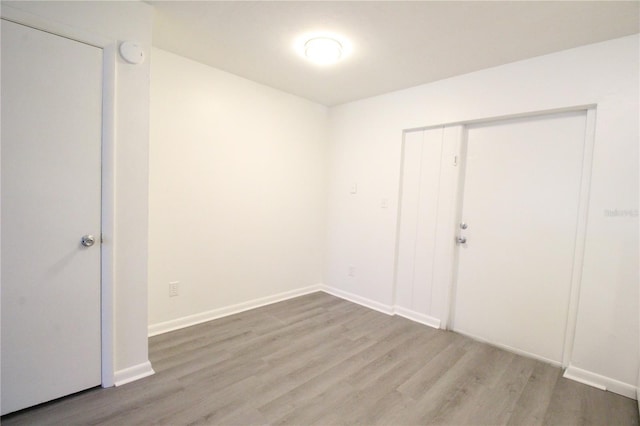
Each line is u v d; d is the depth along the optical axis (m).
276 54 2.37
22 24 1.43
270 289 3.29
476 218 2.66
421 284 2.97
